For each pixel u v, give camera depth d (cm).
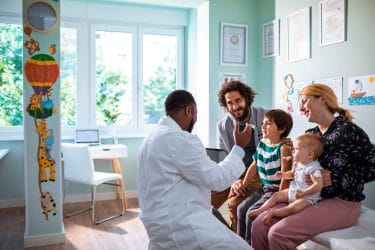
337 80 273
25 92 280
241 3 375
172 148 161
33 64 280
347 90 264
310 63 302
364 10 249
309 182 191
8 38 405
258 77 382
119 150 397
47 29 281
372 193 245
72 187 426
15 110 413
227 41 371
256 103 383
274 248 183
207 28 369
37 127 284
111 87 450
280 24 342
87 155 341
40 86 283
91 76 438
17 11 398
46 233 291
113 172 434
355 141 191
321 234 180
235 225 248
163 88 474
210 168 160
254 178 248
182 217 159
